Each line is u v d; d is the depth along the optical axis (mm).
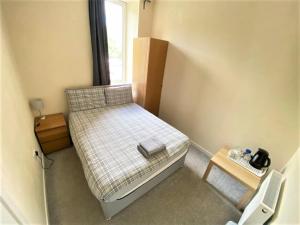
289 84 1507
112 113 2363
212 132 2332
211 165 1801
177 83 2654
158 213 1515
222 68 1987
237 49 1794
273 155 1759
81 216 1426
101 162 1412
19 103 1478
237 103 1940
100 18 2236
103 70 2533
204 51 2131
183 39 2354
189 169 2105
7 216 664
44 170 1844
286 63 1486
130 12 2682
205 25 2031
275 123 1672
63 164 1964
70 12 2010
